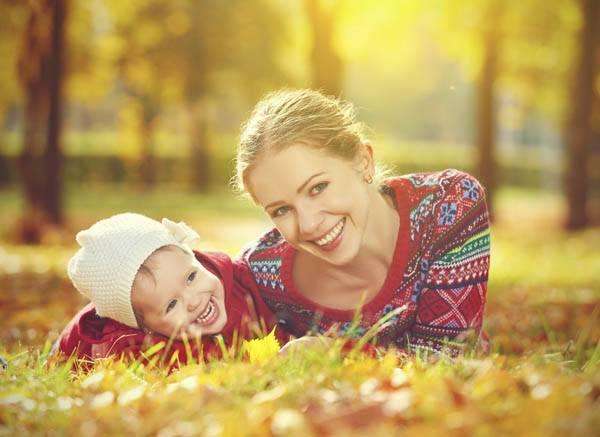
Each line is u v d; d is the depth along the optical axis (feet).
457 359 9.86
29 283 30.27
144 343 11.20
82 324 11.91
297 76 111.86
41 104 59.06
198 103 114.01
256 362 9.84
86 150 139.54
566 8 72.33
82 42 90.94
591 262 41.52
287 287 11.53
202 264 11.89
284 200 10.15
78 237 11.35
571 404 7.43
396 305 11.10
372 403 7.58
